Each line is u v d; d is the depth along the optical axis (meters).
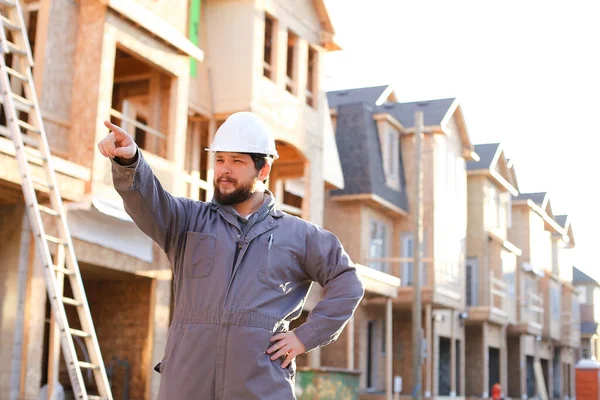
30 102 8.96
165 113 14.22
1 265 11.20
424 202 26.97
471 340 32.12
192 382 3.55
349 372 17.47
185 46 13.98
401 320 27.23
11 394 10.83
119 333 13.78
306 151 18.39
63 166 11.30
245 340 3.56
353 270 3.85
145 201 3.54
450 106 28.03
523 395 36.50
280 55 17.64
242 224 3.76
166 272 13.86
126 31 12.91
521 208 39.25
